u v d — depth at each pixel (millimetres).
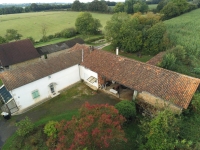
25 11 151625
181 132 15336
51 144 17250
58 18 109500
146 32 45688
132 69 24578
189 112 18641
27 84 23984
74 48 34688
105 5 119188
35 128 20812
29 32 81812
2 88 26516
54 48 48906
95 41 68625
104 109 15336
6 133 20719
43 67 26703
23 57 40469
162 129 12977
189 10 85625
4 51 38969
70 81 30406
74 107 24875
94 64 28484
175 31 53062
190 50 39375
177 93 19266
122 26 46312
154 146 13227
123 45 47031
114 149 16984
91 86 29922
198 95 18391
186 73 29500
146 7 93000
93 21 76312
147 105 21844
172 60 28812
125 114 19156
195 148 12844
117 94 26781
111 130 13016
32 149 17781
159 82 21234
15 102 23750
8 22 100562
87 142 12031
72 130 13758
